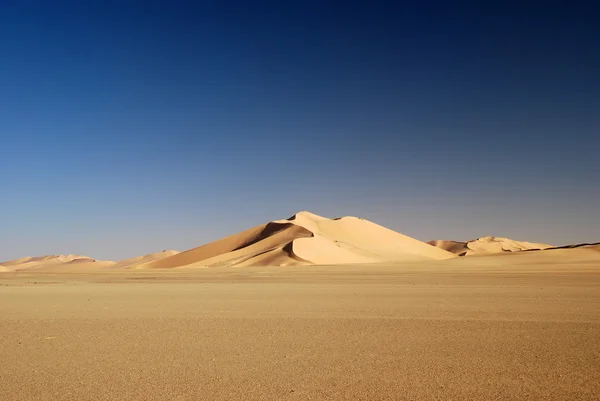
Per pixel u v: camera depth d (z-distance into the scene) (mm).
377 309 23172
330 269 82250
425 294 31453
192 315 21375
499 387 10234
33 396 9859
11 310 24141
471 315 20797
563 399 9477
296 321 19281
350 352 13602
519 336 15781
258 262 123875
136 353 13664
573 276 55188
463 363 12258
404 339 15398
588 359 12570
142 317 20828
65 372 11672
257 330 17250
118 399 9641
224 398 9656
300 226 167500
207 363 12445
